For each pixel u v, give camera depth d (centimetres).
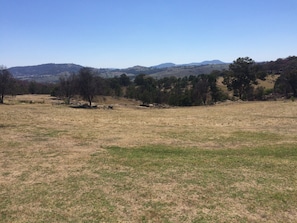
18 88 9606
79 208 951
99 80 6788
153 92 8969
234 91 9294
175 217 891
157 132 2488
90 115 4053
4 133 2278
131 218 885
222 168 1377
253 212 923
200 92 8350
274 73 12838
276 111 4406
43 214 910
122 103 8350
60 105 5703
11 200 1012
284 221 867
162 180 1212
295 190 1098
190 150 1770
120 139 2136
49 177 1251
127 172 1319
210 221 866
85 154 1655
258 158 1562
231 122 3297
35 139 2086
